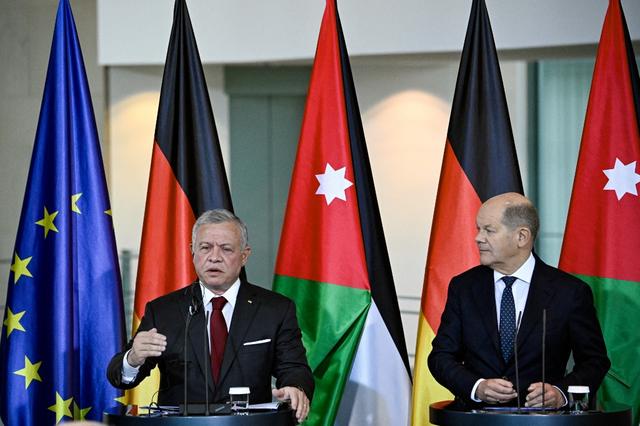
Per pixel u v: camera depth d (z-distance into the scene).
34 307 11.06
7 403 11.04
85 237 11.23
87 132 11.30
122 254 18.88
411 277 20.02
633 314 10.73
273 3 15.98
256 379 9.20
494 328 9.28
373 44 15.60
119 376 8.88
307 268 11.29
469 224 11.00
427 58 16.33
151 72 19.03
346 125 11.31
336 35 11.42
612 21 11.02
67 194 11.05
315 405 11.15
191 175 11.37
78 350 11.18
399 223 20.05
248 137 20.83
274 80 20.61
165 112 11.40
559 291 9.27
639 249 10.77
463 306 9.44
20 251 11.12
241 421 7.89
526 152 21.64
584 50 15.48
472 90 11.16
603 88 10.97
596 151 10.93
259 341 9.27
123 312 11.24
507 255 9.23
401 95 19.97
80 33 19.41
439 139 19.78
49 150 11.18
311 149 11.38
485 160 11.05
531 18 14.91
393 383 11.27
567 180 21.66
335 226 11.22
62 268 10.97
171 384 9.23
